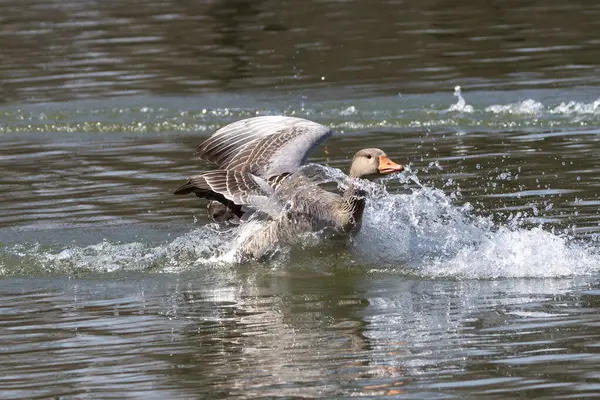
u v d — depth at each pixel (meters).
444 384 8.53
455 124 20.14
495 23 29.03
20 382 9.05
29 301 11.59
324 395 8.41
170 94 23.20
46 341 10.16
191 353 9.62
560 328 9.83
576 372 8.64
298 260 12.80
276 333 10.15
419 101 21.77
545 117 20.20
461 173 16.36
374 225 13.26
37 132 20.86
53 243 13.73
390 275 12.30
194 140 19.70
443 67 24.66
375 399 8.27
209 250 13.46
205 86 23.75
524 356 9.11
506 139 18.70
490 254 12.66
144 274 12.63
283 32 28.92
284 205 12.40
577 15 29.39
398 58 25.72
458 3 31.69
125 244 13.71
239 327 10.41
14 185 16.81
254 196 12.10
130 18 31.44
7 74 25.56
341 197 12.73
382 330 10.09
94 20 31.44
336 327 10.27
